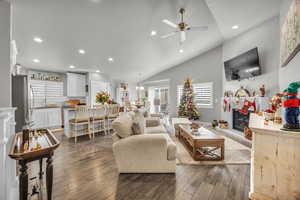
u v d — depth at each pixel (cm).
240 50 439
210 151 258
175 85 716
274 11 312
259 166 117
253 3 287
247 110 377
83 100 648
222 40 512
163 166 212
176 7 308
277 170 110
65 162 254
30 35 308
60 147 335
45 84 543
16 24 269
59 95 582
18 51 362
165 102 812
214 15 336
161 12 319
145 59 569
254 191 119
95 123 461
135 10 298
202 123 612
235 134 419
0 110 144
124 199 159
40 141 151
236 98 426
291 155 106
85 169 228
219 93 562
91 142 374
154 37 421
